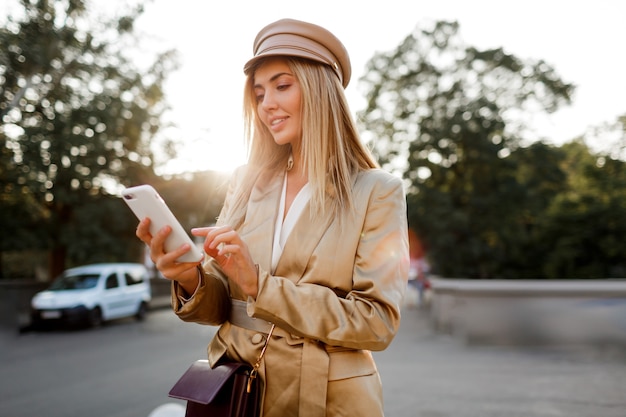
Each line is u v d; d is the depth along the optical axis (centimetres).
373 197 118
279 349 114
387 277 112
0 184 1513
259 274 108
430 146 2208
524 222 2320
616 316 842
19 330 1250
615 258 1909
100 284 1400
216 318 125
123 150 1770
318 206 118
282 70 126
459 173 2308
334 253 115
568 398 530
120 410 520
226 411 113
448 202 2138
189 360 818
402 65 2305
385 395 551
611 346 837
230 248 104
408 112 2289
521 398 534
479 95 2284
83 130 1592
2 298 1225
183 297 123
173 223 108
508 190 2167
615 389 562
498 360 755
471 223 2192
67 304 1296
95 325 1345
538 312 870
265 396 113
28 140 1477
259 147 139
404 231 119
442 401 525
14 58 1416
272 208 125
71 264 1950
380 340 108
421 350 864
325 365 111
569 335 855
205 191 1889
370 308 108
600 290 849
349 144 129
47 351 952
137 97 1744
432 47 2289
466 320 898
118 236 1816
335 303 107
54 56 1484
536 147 2258
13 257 2219
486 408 497
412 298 2277
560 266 1977
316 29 124
